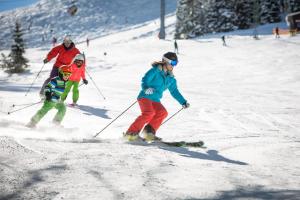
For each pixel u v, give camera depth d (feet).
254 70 129.49
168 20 474.90
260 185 16.83
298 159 23.57
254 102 66.08
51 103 31.78
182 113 49.16
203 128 37.91
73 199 13.47
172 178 17.02
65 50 48.29
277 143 29.37
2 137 21.35
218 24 287.07
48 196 13.58
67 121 38.50
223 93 80.84
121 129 35.09
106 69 152.05
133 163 19.10
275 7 293.43
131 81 110.63
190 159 21.67
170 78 28.71
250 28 283.79
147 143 27.02
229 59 155.12
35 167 16.79
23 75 151.94
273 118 47.42
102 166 17.90
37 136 26.07
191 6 302.04
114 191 14.56
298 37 205.46
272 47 177.78
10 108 43.80
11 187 14.11
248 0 284.41
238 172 19.17
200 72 130.72
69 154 19.62
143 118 27.68
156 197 14.17
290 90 89.10
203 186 16.05
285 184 17.31
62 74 32.22
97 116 43.19
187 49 191.72
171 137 32.19
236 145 27.96
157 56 178.81
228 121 43.65
